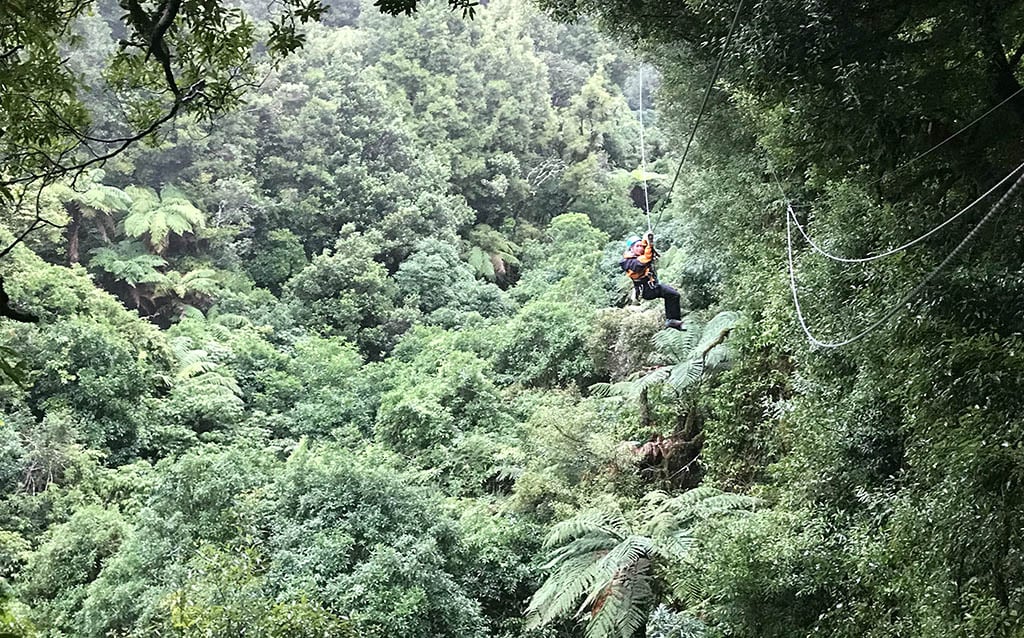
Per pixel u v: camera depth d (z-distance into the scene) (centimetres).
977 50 363
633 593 687
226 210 2148
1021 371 287
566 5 735
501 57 3072
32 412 1180
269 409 1548
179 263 2000
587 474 956
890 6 360
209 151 2209
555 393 1388
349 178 2362
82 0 314
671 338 957
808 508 507
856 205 450
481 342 1694
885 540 413
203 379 1416
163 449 1246
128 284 1828
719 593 474
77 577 854
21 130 303
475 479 1161
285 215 2289
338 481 906
